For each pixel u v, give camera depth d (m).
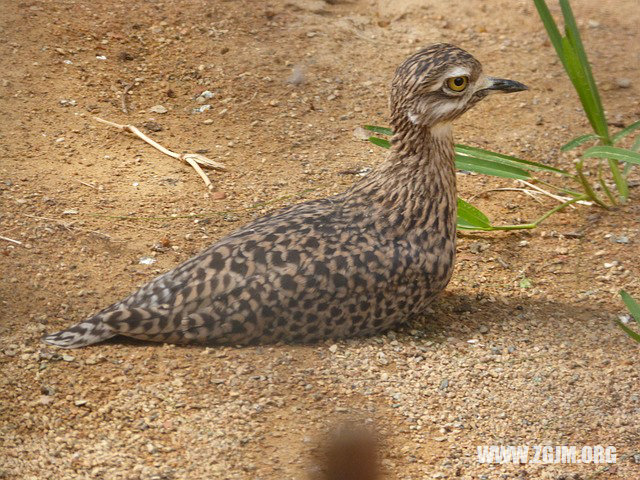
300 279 9.62
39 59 15.34
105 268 11.23
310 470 8.25
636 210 13.21
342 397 9.23
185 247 11.84
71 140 13.83
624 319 10.90
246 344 9.81
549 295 11.41
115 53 15.94
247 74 15.87
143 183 13.14
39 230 11.77
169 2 17.44
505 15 18.17
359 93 15.74
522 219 13.15
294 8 17.83
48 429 8.60
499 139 14.83
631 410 9.33
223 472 8.17
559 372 9.84
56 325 10.13
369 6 18.47
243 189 13.27
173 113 14.88
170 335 9.62
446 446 8.76
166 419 8.78
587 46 17.33
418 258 10.05
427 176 10.29
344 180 13.61
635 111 15.50
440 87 10.21
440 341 10.36
